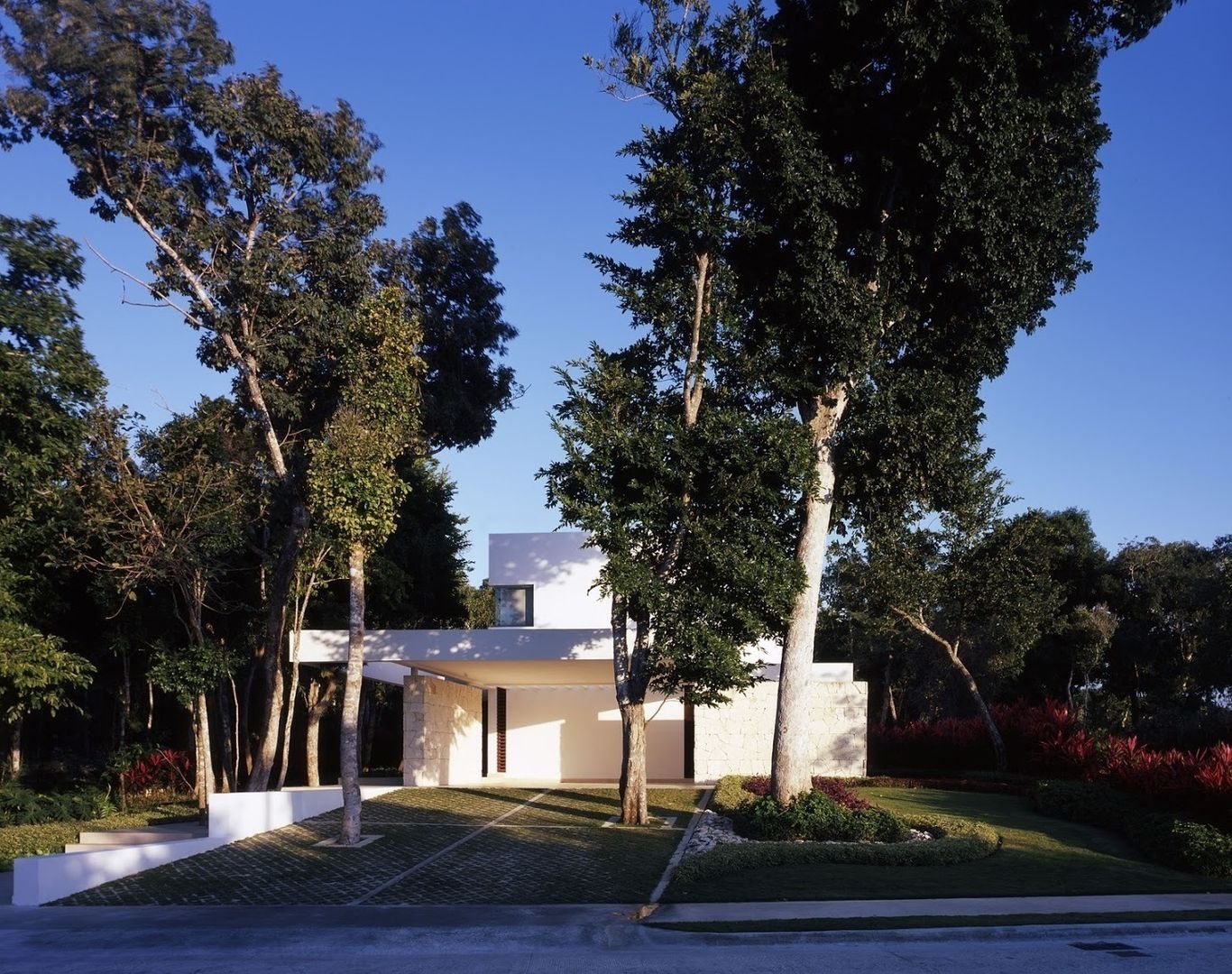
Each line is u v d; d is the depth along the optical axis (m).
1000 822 20.08
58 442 20.30
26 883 13.80
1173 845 16.02
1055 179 20.50
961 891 13.93
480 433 28.19
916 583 28.53
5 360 19.20
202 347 23.08
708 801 22.56
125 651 25.67
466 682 30.45
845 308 19.31
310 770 28.77
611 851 16.64
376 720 40.41
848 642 46.38
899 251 20.19
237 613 27.75
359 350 18.22
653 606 17.45
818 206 19.08
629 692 19.39
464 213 26.22
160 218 21.62
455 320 26.20
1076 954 10.77
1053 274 21.45
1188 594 34.34
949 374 21.16
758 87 18.80
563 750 32.97
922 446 19.47
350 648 17.95
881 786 25.81
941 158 18.78
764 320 20.12
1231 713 28.19
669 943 11.41
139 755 26.16
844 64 19.56
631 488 18.31
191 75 21.47
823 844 16.34
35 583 23.12
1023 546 28.62
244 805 18.09
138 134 21.41
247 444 24.69
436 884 14.48
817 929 11.73
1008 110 18.61
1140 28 19.52
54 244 20.78
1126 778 21.20
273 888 14.38
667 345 19.77
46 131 21.09
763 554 18.36
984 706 29.34
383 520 17.81
